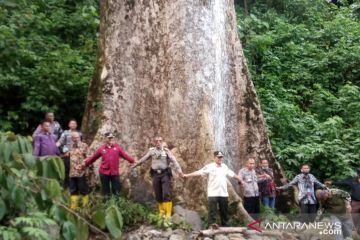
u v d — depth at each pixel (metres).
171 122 12.40
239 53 13.84
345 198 10.14
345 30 20.64
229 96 13.49
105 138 12.09
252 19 20.66
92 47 16.17
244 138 13.41
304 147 14.83
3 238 3.39
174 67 12.58
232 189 11.30
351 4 24.17
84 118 12.89
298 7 22.69
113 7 13.17
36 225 3.60
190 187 11.73
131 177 11.94
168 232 10.29
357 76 18.94
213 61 12.75
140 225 10.60
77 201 8.75
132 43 12.98
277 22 21.08
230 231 10.40
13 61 14.00
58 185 3.76
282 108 16.03
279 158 14.91
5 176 3.57
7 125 13.65
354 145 15.30
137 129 12.62
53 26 16.44
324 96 17.47
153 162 11.09
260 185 12.21
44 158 3.86
